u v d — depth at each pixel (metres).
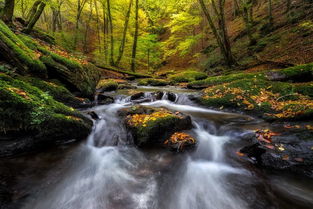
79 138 4.06
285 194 2.69
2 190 2.52
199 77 13.68
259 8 19.59
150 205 2.60
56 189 2.76
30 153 3.30
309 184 2.80
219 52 17.56
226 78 8.57
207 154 3.82
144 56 22.62
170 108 6.48
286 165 3.02
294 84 6.26
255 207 2.52
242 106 5.62
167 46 25.23
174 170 3.35
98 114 5.41
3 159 3.01
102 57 18.34
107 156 3.75
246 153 3.51
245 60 13.49
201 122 5.07
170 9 22.39
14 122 3.15
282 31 13.57
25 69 5.14
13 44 5.15
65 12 23.02
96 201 2.62
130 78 14.98
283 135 3.63
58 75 6.17
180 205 2.63
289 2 14.61
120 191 2.83
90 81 7.40
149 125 4.02
